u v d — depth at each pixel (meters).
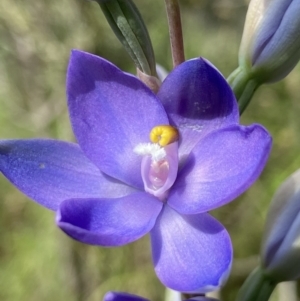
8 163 0.09
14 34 0.27
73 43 0.27
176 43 0.10
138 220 0.09
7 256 0.28
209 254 0.09
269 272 0.10
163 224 0.09
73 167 0.10
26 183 0.09
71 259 0.27
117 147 0.10
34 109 0.29
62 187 0.10
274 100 0.28
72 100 0.09
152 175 0.10
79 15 0.26
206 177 0.09
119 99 0.09
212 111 0.09
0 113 0.29
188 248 0.09
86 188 0.10
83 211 0.09
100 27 0.27
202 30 0.31
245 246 0.26
